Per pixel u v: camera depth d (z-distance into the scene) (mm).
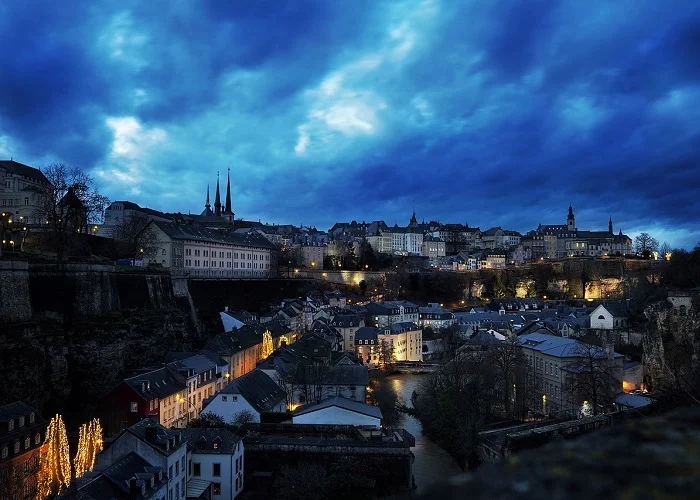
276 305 191125
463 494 7215
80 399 97062
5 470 57406
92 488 43594
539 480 7219
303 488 55906
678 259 159375
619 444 8070
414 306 196500
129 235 164875
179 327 136500
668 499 6277
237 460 60500
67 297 103375
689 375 82125
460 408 80938
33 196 167375
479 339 134125
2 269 87688
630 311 148375
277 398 89812
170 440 53938
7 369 81188
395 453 62281
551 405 92500
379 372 140250
